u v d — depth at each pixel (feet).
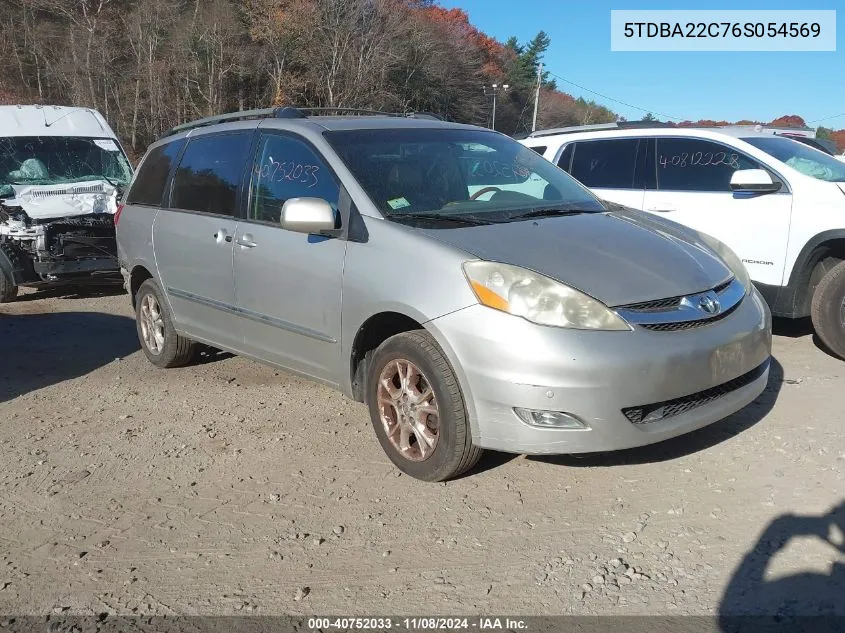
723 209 20.30
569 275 11.33
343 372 13.52
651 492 11.94
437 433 11.97
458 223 12.81
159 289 18.62
